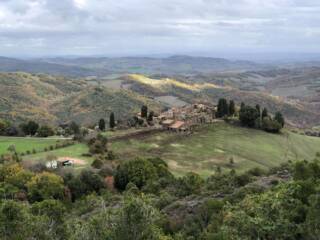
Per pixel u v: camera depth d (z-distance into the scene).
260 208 28.12
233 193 45.81
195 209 41.34
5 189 57.00
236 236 25.09
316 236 24.20
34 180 62.62
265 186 47.31
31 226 22.84
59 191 62.09
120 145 102.62
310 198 27.42
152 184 64.56
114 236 21.14
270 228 24.92
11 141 105.00
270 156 104.81
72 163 82.50
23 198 58.41
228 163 94.94
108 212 22.80
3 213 22.42
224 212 33.75
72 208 56.75
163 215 38.16
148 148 101.94
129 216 21.36
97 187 68.81
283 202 28.72
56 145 98.19
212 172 86.56
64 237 24.12
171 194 57.62
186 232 34.22
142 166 73.00
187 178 63.75
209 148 105.19
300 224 25.62
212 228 31.81
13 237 22.20
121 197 53.75
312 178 36.16
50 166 76.88
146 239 21.80
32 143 101.69
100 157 88.94
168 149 101.94
